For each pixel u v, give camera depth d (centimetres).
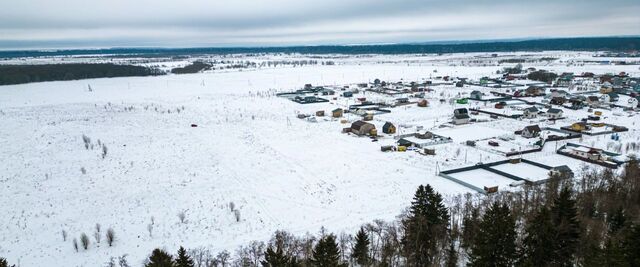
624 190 4844
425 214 3847
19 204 5381
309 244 3962
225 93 15688
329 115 11075
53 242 4412
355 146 7844
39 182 6156
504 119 10162
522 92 14050
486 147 7519
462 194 5306
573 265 3466
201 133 9088
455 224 4238
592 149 6731
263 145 8044
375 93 15312
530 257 3291
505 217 3419
